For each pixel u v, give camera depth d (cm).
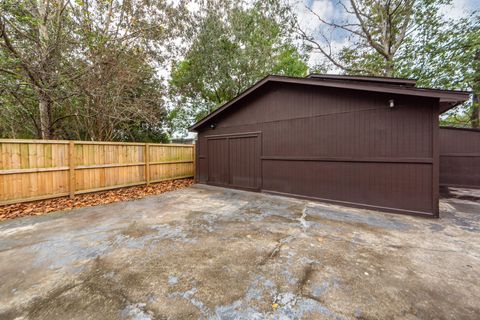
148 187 700
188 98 1405
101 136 842
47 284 196
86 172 561
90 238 300
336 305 169
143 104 858
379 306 168
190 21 1078
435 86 848
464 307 167
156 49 885
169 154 808
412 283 197
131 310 163
